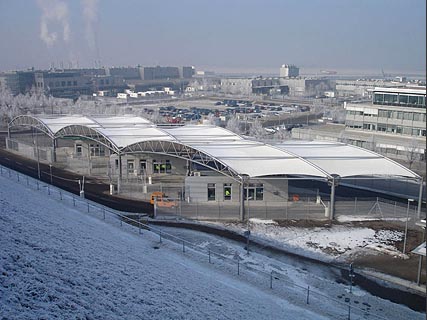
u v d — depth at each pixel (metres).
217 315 22.08
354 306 27.95
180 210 47.00
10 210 30.75
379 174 46.41
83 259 24.59
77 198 51.34
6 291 17.23
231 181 51.19
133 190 56.12
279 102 195.12
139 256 30.05
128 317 18.89
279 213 47.22
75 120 82.50
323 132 91.81
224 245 38.41
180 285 25.38
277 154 52.28
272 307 25.47
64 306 17.72
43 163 72.81
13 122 87.62
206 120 117.94
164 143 59.91
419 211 45.09
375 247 38.69
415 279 32.47
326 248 38.38
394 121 84.88
